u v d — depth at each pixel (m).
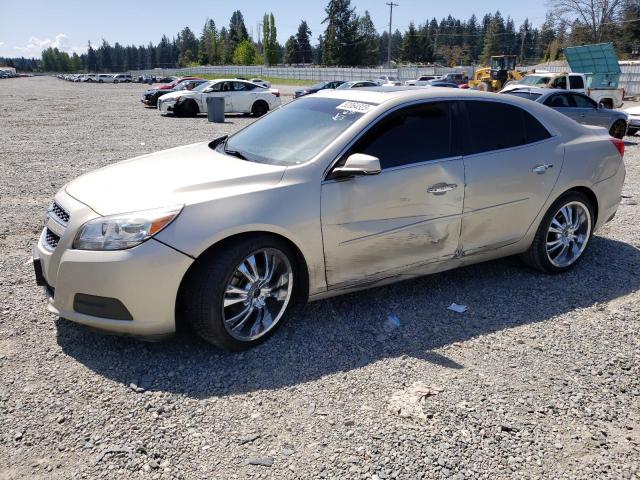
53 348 3.38
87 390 2.96
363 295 4.24
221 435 2.65
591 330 3.77
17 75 133.00
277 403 2.91
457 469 2.46
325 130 3.81
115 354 3.33
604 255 5.28
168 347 3.43
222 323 3.22
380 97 3.98
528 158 4.32
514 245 4.44
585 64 29.30
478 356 3.42
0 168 9.30
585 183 4.64
